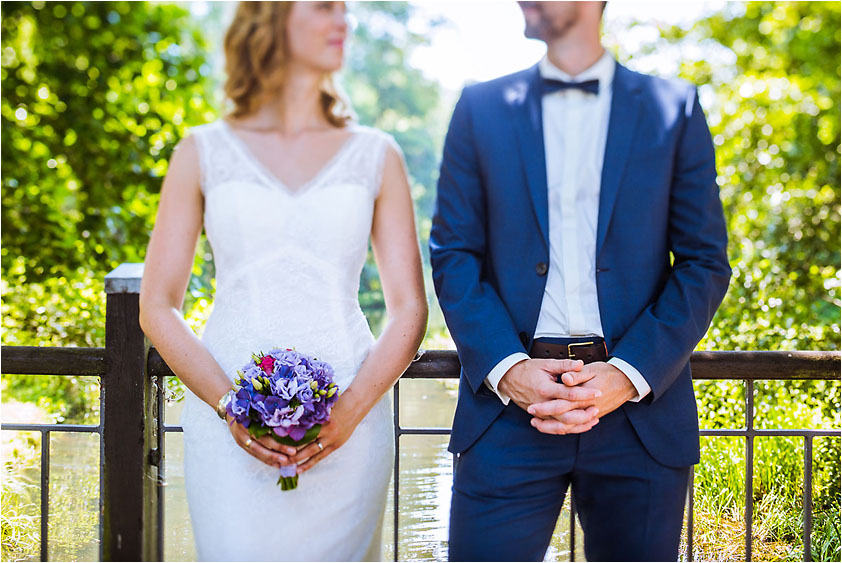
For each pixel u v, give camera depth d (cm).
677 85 184
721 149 642
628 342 173
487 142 184
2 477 288
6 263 513
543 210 179
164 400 219
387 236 192
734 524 261
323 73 189
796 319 378
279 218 183
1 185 570
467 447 183
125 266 220
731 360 211
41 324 375
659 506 176
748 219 541
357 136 192
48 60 692
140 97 702
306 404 168
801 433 217
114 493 211
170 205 187
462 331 178
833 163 680
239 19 188
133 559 211
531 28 187
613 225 178
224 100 193
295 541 183
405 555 249
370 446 191
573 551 215
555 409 165
